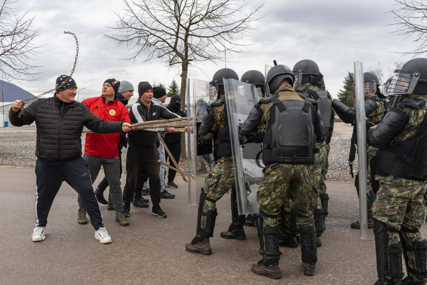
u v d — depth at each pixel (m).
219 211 5.07
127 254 3.37
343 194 5.96
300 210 2.84
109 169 4.34
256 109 2.86
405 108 2.35
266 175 2.76
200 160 3.60
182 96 9.02
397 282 2.47
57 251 3.45
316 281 2.78
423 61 2.39
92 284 2.74
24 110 3.49
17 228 4.18
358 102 2.60
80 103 3.72
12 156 11.88
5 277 2.86
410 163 2.36
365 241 3.73
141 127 3.97
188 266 3.08
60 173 3.66
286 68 2.89
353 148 3.86
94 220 3.73
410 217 2.51
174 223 4.42
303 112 2.69
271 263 2.82
